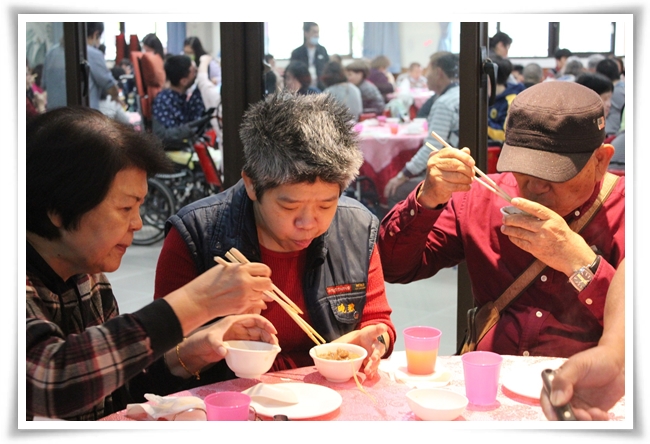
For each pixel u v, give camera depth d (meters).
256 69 3.38
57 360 1.13
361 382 1.44
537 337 1.78
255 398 1.32
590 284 1.56
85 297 1.49
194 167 4.98
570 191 1.70
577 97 1.65
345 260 1.73
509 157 1.68
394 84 4.53
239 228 1.66
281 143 1.41
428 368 1.47
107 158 1.24
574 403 1.20
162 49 4.44
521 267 1.85
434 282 4.53
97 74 4.12
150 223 5.45
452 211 2.01
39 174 1.24
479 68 2.95
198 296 1.20
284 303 1.55
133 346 1.14
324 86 4.32
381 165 4.30
